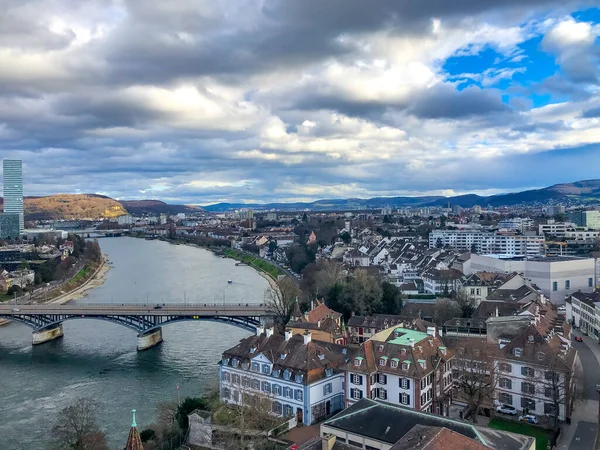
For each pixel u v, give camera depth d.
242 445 102.81
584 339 185.00
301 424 117.88
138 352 198.38
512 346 121.56
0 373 177.38
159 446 108.75
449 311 197.62
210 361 183.25
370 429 87.50
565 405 112.38
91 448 108.62
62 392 156.38
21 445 120.50
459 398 129.75
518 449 75.50
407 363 115.44
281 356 126.62
